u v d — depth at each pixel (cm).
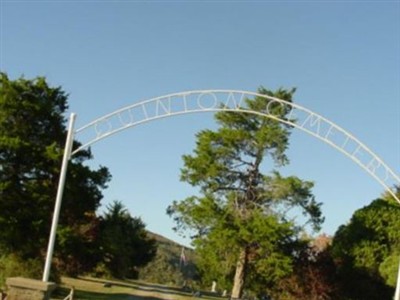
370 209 4700
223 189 4472
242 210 4356
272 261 4100
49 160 3177
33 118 3250
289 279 4556
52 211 3180
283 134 4322
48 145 3231
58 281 3181
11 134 3181
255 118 4494
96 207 3412
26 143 3080
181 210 4341
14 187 3122
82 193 3294
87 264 4491
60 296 2906
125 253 6406
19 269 2945
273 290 4772
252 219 4203
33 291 1384
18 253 3097
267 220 4044
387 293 4547
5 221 3036
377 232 4612
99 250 3584
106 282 4916
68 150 1788
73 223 3428
